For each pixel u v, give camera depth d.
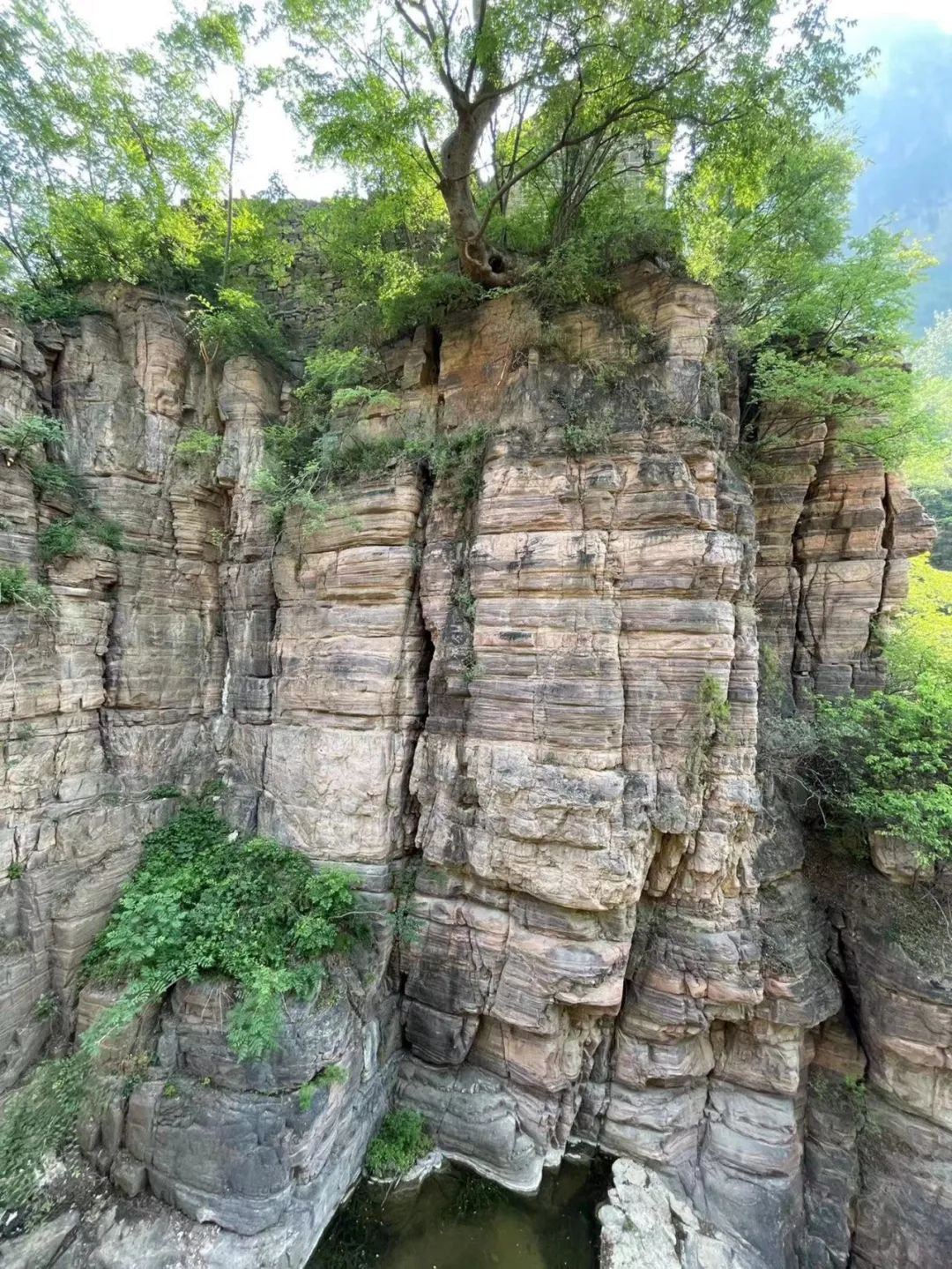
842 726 12.99
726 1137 11.70
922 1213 10.76
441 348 13.33
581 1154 11.95
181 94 13.13
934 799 11.38
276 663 14.20
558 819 10.73
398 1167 11.16
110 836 12.80
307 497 12.88
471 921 11.86
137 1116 9.82
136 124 13.08
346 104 11.03
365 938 11.98
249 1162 9.24
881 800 11.98
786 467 14.57
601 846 10.54
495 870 11.36
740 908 11.55
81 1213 9.34
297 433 14.32
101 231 13.58
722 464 11.52
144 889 12.19
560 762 10.87
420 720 12.98
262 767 14.21
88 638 12.89
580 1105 12.22
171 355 14.37
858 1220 11.16
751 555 11.73
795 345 14.58
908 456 14.48
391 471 12.62
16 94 12.16
